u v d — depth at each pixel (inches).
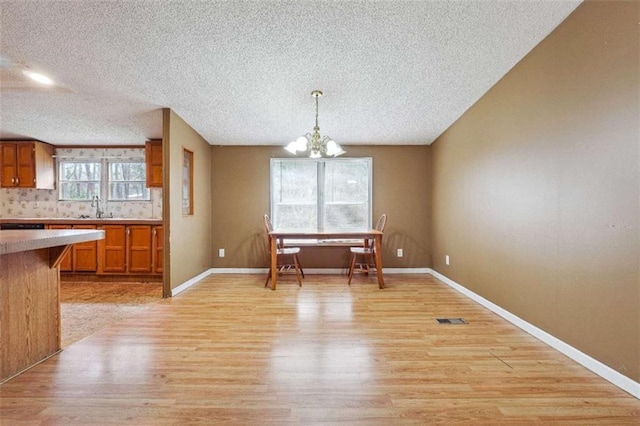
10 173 188.4
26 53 95.5
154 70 107.0
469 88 122.0
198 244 176.4
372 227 199.3
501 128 114.0
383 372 74.7
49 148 197.5
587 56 75.1
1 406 61.2
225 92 124.5
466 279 144.1
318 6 77.8
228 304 129.8
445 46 94.5
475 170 135.0
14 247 59.8
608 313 70.1
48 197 200.2
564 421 57.1
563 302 83.8
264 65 104.7
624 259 66.3
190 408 60.9
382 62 103.4
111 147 202.4
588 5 74.6
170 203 141.3
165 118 139.2
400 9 78.8
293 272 179.2
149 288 158.1
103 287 160.2
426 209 199.9
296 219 202.8
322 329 102.0
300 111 145.0
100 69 106.0
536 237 94.7
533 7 78.0
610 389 67.1
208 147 194.2
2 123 160.1
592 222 74.2
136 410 60.2
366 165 202.4
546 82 89.9
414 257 199.5
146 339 93.8
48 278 82.4
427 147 199.6
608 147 69.9
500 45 94.0
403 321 109.8
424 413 59.6
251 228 199.8
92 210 201.0
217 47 94.2
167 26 84.2
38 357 79.0
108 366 77.2
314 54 98.5
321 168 203.0
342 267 199.2
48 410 60.1
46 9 76.5
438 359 81.3
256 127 167.5
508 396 64.9
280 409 60.8
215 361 80.1
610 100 69.2
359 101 134.5
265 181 200.2
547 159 89.7
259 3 76.7
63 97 127.6
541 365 77.8
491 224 121.5
